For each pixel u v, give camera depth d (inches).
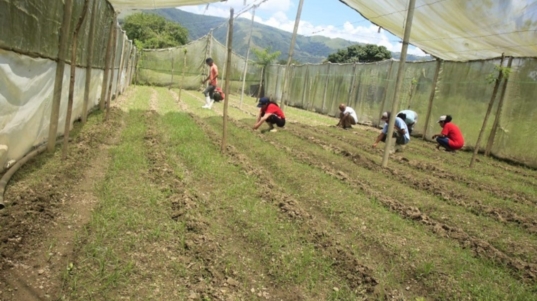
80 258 143.2
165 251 156.1
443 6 344.8
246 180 257.1
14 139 223.9
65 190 203.5
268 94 1296.8
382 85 733.9
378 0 373.4
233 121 533.6
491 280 166.4
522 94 483.8
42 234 156.9
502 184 341.4
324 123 703.1
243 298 135.4
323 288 149.5
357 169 335.3
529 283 169.2
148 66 1253.7
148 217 182.5
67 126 245.4
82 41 350.0
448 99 589.6
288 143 417.7
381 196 262.5
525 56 460.8
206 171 266.4
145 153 294.4
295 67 1101.1
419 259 177.9
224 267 151.9
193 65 1302.9
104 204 188.4
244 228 187.3
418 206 254.5
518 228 235.9
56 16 270.7
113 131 368.2
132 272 139.3
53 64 277.4
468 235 213.8
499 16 333.7
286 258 163.5
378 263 174.2
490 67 520.4
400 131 440.1
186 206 196.2
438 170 373.1
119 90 753.6
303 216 205.6
